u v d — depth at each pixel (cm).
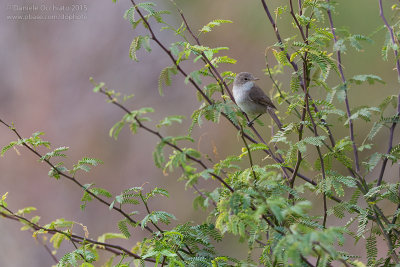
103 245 507
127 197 503
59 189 1841
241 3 1994
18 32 2117
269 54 1916
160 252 441
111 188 1850
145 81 1984
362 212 482
